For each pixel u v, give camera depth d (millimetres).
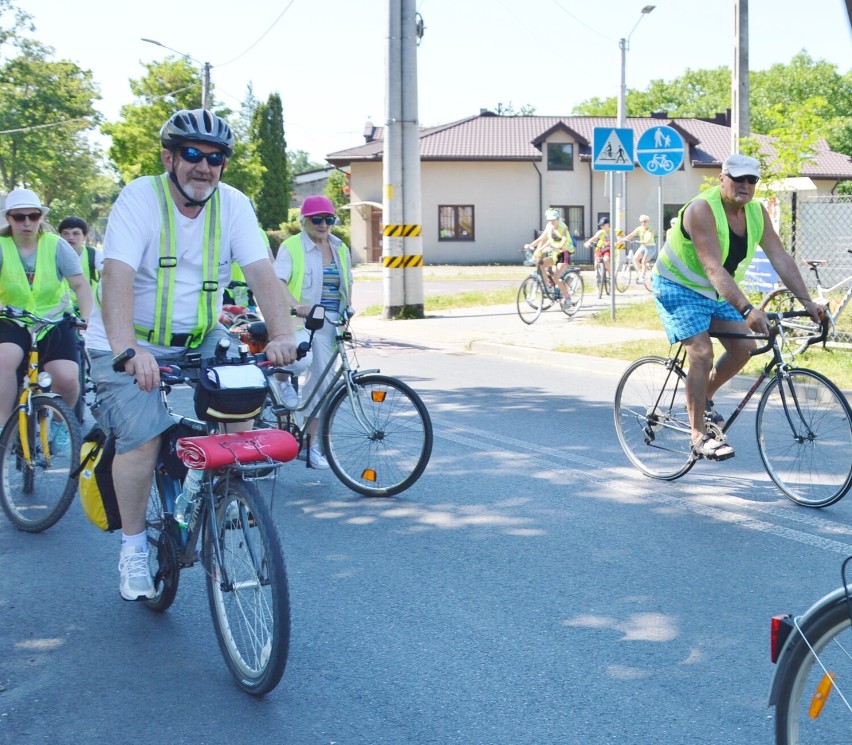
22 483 6051
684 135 48406
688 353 6449
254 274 4324
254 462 3756
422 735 3512
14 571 5348
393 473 6633
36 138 65188
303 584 5043
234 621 3967
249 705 3773
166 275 4219
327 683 3934
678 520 5992
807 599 4711
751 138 13805
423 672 4012
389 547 5605
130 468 4281
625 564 5238
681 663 4055
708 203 6059
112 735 3562
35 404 5977
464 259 48781
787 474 6344
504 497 6574
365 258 49438
